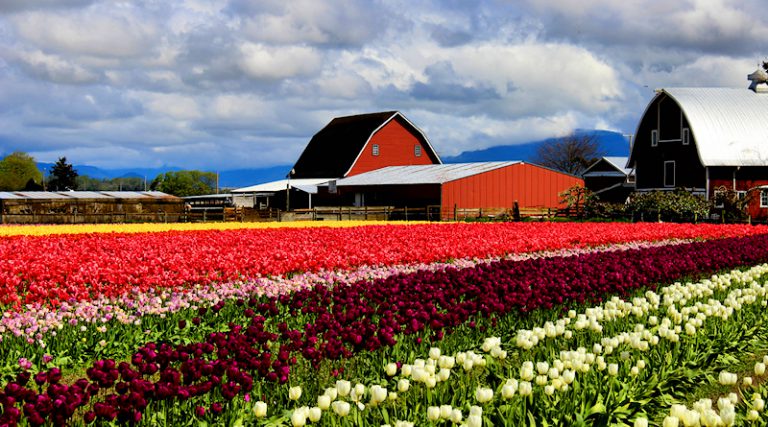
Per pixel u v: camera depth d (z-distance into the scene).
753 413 7.93
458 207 70.00
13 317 14.11
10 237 32.16
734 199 65.50
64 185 142.50
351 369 10.95
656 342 10.81
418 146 102.00
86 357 12.57
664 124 75.12
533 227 43.50
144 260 23.41
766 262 24.59
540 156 156.50
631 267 19.48
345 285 17.58
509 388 8.09
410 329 11.86
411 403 8.73
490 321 13.74
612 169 106.06
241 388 9.02
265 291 17.05
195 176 138.38
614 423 8.84
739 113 72.38
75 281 17.56
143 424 8.21
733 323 13.45
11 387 7.89
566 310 15.14
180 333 13.68
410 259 25.20
